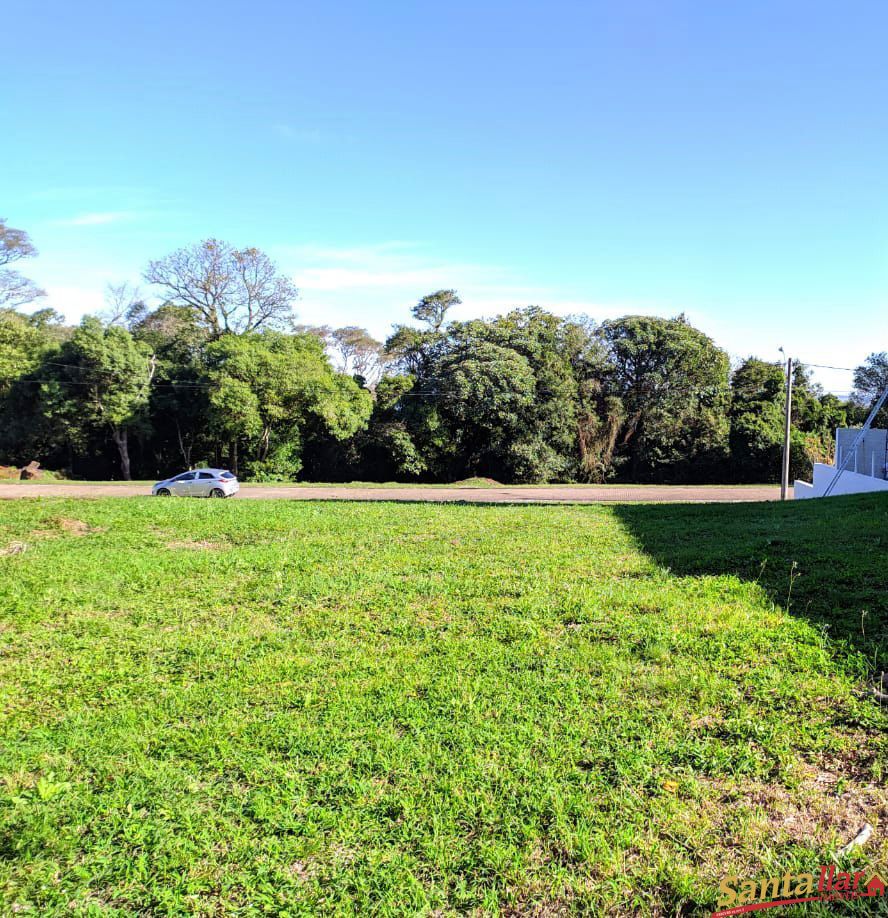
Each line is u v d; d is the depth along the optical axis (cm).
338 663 579
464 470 4266
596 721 449
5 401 4003
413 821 356
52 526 1294
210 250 4216
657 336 4266
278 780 398
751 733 424
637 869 316
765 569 822
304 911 299
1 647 648
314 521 1381
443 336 4553
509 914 298
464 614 703
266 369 3853
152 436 4219
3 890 317
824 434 4612
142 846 346
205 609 762
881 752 396
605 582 803
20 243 4016
